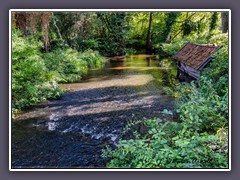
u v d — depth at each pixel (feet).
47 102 25.22
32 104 24.41
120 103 24.70
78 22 53.52
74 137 17.31
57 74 33.60
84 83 33.91
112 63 53.52
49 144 16.35
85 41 60.08
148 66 48.29
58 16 49.85
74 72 39.01
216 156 10.66
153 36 84.94
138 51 79.20
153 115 20.97
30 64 26.08
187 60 35.88
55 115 21.49
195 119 14.80
